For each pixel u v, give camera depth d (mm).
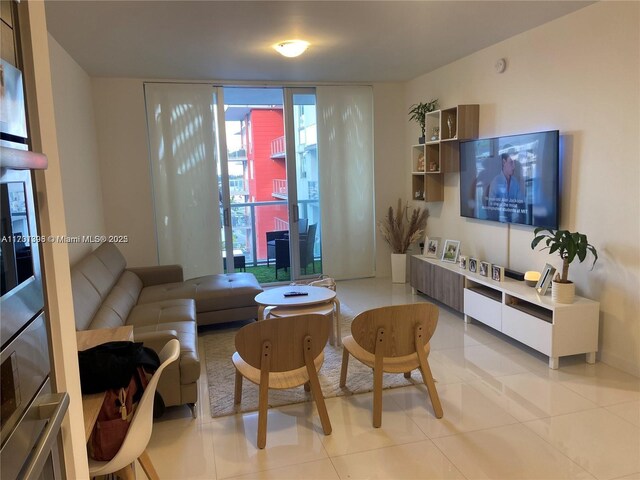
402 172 6324
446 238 5438
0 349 852
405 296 5465
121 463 1810
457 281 4527
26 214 1022
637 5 2975
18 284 960
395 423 2723
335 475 2283
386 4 3188
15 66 1042
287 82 5785
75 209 4133
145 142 5414
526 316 3553
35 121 1106
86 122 4773
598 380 3172
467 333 4172
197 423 2801
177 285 4703
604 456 2365
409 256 6082
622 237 3188
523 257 4168
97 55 4238
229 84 5598
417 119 5562
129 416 1907
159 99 5379
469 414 2791
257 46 4125
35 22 1121
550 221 3672
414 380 3260
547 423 2674
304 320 2498
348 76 5582
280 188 6992
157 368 2035
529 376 3270
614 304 3295
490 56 4383
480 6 3279
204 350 3979
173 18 3336
